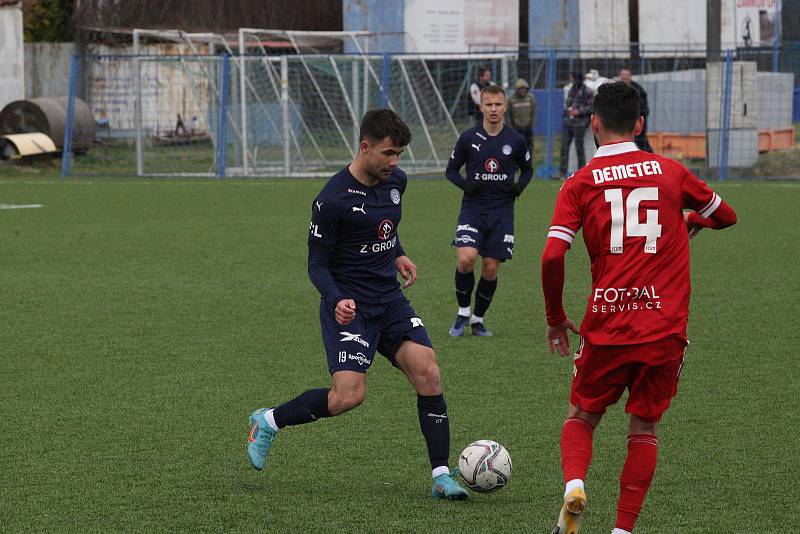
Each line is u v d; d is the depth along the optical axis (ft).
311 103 197.98
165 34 173.78
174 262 88.38
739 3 234.79
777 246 94.94
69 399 48.85
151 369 54.29
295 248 95.81
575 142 156.04
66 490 37.01
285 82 168.25
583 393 31.91
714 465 39.27
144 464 39.88
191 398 48.98
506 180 62.75
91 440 42.80
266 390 50.31
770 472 38.42
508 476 35.81
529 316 67.92
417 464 39.81
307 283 78.79
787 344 58.80
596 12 226.17
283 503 35.68
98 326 64.44
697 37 234.38
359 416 46.11
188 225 111.86
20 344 59.88
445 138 189.88
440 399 36.55
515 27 220.23
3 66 185.68
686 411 46.47
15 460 40.32
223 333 62.59
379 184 36.47
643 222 30.94
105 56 169.68
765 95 183.11
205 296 73.82
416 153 187.83
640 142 143.74
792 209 121.60
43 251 94.43
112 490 37.01
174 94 199.82
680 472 38.55
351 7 211.61
